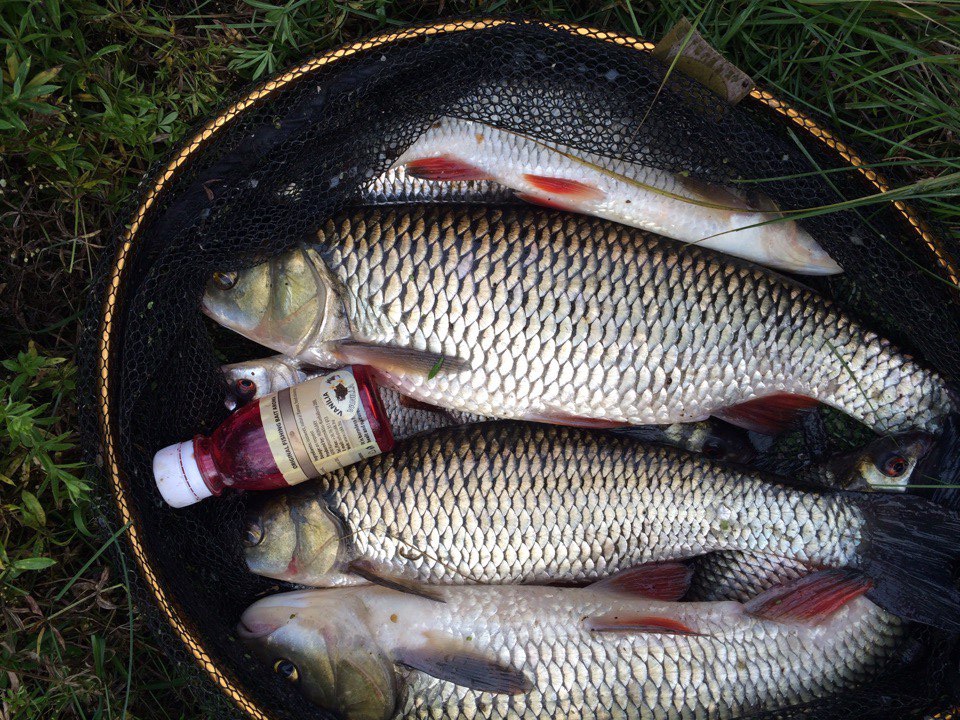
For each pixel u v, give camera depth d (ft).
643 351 1.46
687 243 1.47
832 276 1.60
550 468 1.48
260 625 1.45
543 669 1.47
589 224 1.44
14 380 1.42
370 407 1.39
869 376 1.50
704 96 1.37
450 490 1.47
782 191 1.42
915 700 1.45
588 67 1.38
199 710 1.56
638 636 1.48
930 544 1.47
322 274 1.44
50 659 1.46
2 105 1.37
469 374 1.47
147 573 1.33
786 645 1.50
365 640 1.46
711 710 1.48
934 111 1.58
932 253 1.43
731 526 1.51
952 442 1.49
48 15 1.44
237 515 1.46
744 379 1.50
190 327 1.43
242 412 1.39
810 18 1.55
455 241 1.42
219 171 1.37
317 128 1.36
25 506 1.44
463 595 1.49
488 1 1.57
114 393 1.34
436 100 1.39
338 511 1.47
